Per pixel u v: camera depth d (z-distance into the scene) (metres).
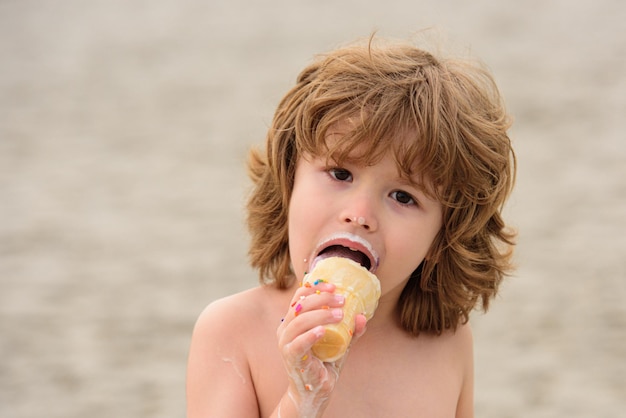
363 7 33.06
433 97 3.91
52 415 9.23
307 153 3.90
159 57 27.28
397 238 3.78
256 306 4.17
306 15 32.50
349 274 3.62
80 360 10.45
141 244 14.02
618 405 9.27
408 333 4.31
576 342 10.72
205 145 19.09
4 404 9.46
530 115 20.56
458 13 31.39
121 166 17.98
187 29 31.16
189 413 4.02
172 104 22.33
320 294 3.49
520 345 10.69
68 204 15.94
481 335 10.96
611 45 26.70
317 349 3.47
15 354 10.60
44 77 25.12
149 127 20.55
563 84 22.92
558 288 12.23
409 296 4.28
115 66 26.31
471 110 4.11
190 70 25.66
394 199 3.84
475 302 4.44
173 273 12.86
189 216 15.25
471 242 4.36
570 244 13.73
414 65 4.09
